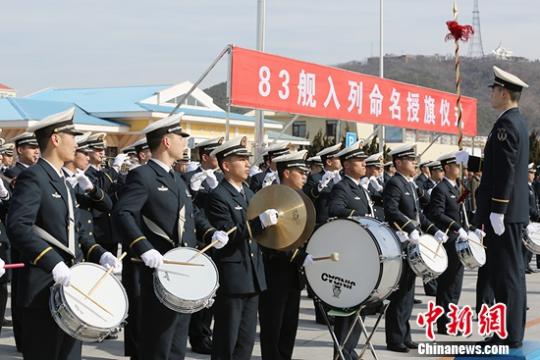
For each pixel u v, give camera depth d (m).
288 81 12.85
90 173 9.53
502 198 7.23
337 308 7.01
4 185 8.52
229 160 6.91
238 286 6.69
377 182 11.94
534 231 11.67
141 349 6.06
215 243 6.43
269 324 7.30
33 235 5.21
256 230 6.58
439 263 8.12
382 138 19.88
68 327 5.12
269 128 31.78
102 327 5.05
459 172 9.89
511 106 7.47
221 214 6.73
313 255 7.17
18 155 9.04
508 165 7.21
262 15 15.88
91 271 5.46
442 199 9.66
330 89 14.05
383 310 7.54
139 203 5.95
